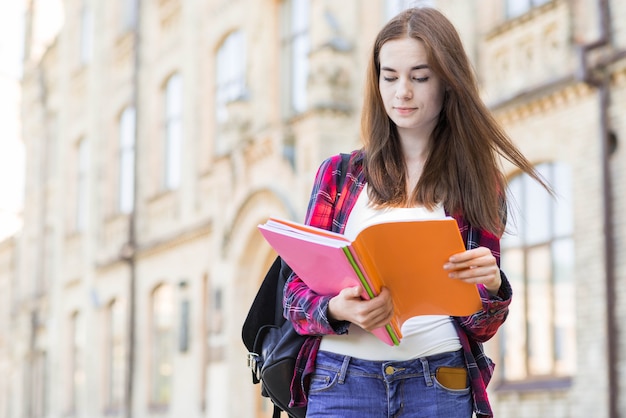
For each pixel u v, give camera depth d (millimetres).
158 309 23109
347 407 3318
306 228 3238
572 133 12055
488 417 3359
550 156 12383
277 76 18484
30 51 34375
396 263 3082
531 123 12664
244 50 20281
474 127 3379
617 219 11344
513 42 13062
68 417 27734
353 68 16016
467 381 3381
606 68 11539
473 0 13805
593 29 12023
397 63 3350
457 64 3355
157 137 23766
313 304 3295
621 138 11414
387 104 3395
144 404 23000
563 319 12141
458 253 3055
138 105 24578
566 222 12172
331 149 15844
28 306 32062
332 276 3229
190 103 22172
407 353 3309
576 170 11977
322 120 15805
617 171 11414
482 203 3359
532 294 12586
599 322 11492
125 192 25578
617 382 11133
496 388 12852
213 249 19562
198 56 21969
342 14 16344
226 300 18984
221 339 19141
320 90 15898
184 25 22688
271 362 3516
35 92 32875
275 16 18625
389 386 3285
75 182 29062
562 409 11914
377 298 3121
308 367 3418
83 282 27266
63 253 28906
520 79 12961
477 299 3158
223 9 20875
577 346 11727
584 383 11617
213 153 21359
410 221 2979
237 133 18781
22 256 33812
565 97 12156
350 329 3350
